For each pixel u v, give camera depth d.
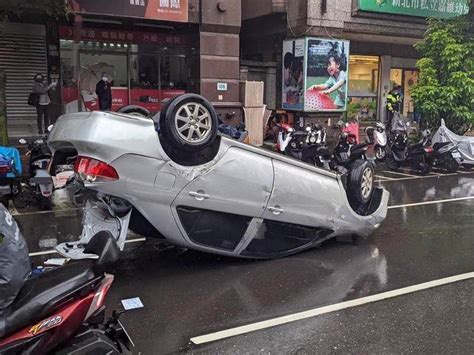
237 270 5.83
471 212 8.80
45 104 14.52
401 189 11.22
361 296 5.06
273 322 4.48
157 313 4.67
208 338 4.19
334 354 3.91
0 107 10.45
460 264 6.02
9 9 10.39
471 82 14.70
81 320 3.15
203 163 5.38
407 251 6.54
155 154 5.12
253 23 19.84
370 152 16.36
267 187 5.79
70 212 8.55
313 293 5.14
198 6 15.52
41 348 2.99
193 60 16.23
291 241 6.31
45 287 3.08
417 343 4.07
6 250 2.98
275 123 17.02
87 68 16.62
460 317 4.55
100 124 4.92
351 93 20.98
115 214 5.24
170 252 6.45
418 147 13.35
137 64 17.44
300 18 17.22
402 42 21.22
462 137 13.83
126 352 3.45
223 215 5.64
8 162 8.19
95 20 15.97
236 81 16.39
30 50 15.27
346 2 17.67
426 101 14.96
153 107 17.73
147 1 14.51
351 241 6.99
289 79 17.95
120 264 6.02
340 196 6.52
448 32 15.24
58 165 6.25
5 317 2.92
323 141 13.07
